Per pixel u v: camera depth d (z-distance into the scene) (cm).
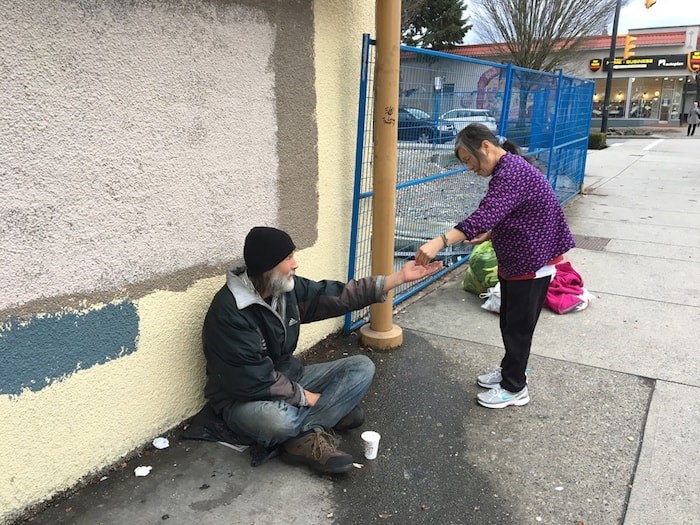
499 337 407
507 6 1845
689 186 1065
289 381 254
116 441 249
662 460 263
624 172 1279
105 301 232
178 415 279
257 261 241
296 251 340
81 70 207
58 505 227
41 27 192
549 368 358
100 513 224
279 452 264
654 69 3322
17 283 200
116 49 218
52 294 212
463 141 275
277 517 225
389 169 352
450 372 353
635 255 611
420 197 474
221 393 266
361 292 284
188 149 257
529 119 645
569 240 290
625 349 385
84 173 215
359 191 382
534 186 271
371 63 374
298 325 275
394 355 376
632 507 233
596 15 1875
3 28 181
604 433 287
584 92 910
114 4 214
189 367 280
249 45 281
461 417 302
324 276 372
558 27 1864
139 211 240
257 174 300
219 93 268
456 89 467
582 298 460
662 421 296
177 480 246
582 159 984
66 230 212
